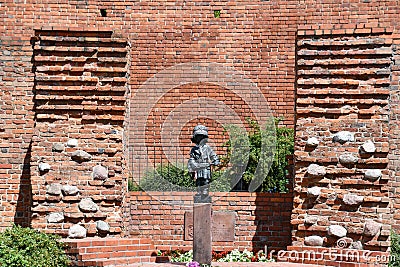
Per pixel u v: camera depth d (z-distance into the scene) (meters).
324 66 13.52
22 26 17.48
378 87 13.31
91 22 17.77
